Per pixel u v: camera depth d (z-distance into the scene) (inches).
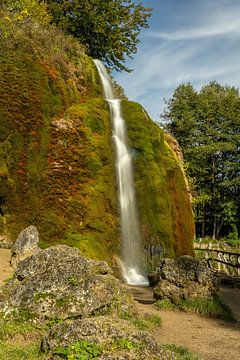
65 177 585.3
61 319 253.1
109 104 715.4
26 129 577.0
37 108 594.6
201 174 1640.0
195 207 1638.8
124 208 642.8
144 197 668.7
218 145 1583.4
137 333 178.9
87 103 684.1
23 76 596.4
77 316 256.7
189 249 729.0
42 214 552.4
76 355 165.0
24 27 692.1
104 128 658.2
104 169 623.2
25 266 292.8
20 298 267.4
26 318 256.5
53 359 172.4
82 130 624.4
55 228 550.9
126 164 677.3
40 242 522.6
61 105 642.8
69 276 275.9
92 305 261.6
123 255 599.8
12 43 624.1
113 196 619.2
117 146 679.1
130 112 724.0
